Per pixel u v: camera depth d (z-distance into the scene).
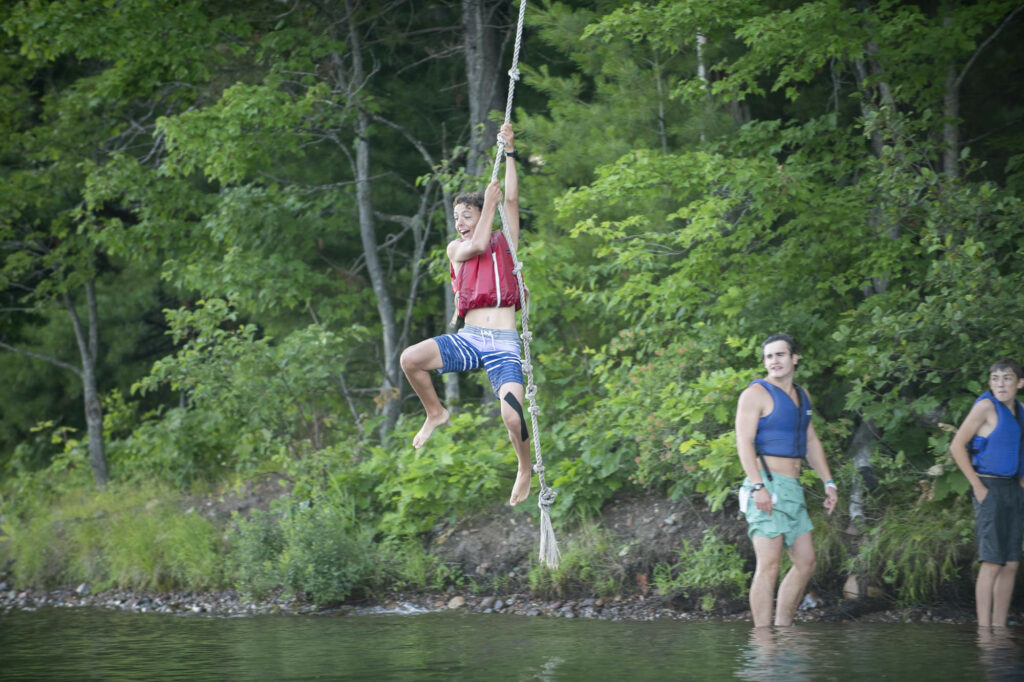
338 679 17.58
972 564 26.58
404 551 31.47
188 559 32.38
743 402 23.47
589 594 28.45
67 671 19.11
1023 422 23.30
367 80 45.44
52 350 55.25
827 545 27.30
